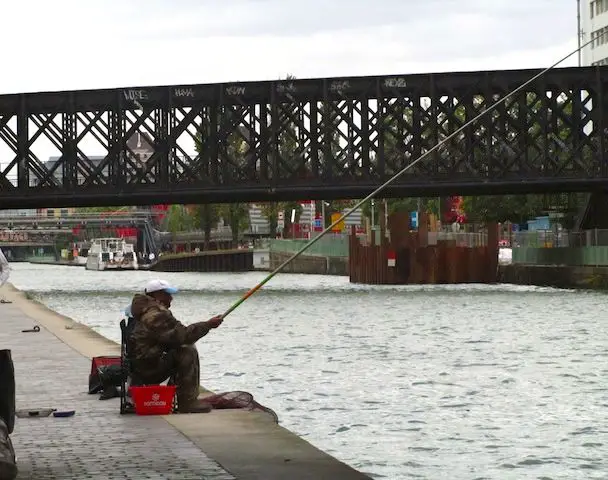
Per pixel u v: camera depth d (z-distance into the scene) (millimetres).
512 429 21984
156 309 16844
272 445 13867
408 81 78188
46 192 78750
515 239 99062
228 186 78125
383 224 99125
